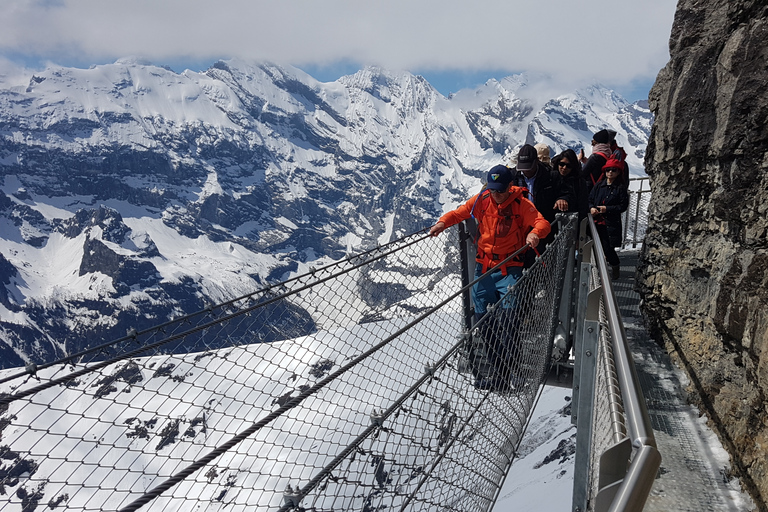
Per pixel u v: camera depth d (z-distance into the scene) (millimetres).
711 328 3836
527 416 4035
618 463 1482
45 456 1861
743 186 3518
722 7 4125
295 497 1719
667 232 4863
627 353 1791
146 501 1802
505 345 3352
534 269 3992
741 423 3129
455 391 2588
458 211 5441
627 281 7891
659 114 5090
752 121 3447
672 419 3787
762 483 2752
